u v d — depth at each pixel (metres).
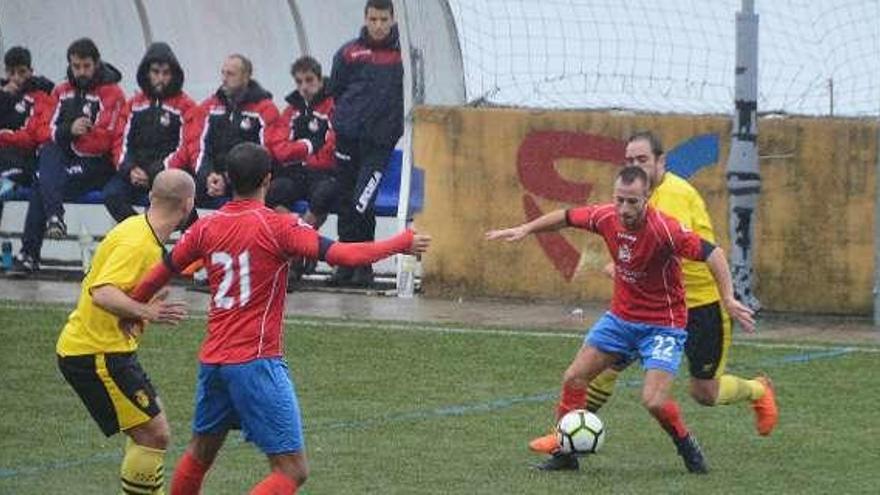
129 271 23.53
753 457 29.25
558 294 45.38
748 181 42.81
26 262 47.66
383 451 29.39
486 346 39.19
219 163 45.72
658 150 28.44
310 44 53.06
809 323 43.62
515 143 45.31
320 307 43.88
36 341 39.03
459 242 45.72
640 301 27.48
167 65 45.97
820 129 43.88
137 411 24.05
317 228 45.56
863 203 43.84
